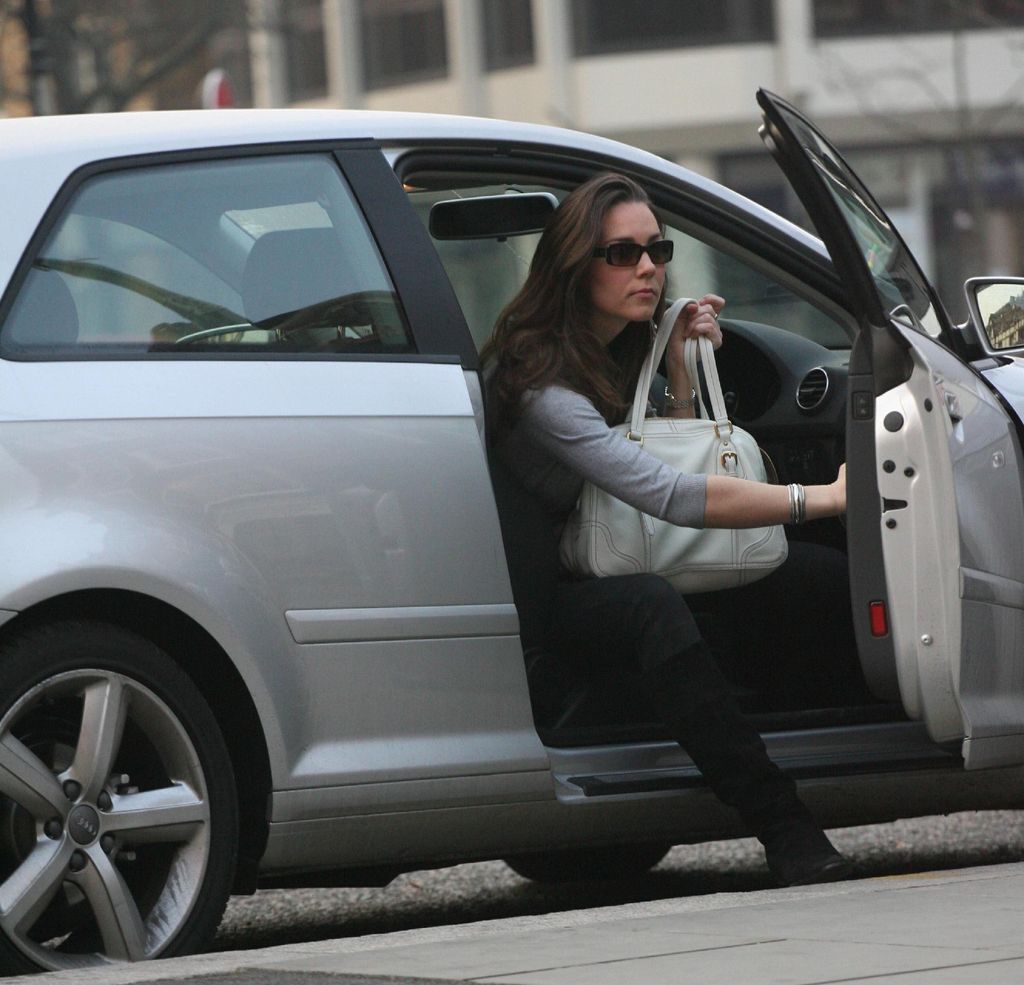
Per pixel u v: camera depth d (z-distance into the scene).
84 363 14.96
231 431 15.30
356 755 15.64
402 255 16.66
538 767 16.45
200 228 15.86
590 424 17.42
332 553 15.59
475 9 114.19
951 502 16.98
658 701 17.05
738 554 17.75
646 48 110.00
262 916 20.31
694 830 17.52
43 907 14.30
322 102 120.88
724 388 20.67
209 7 79.06
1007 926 13.28
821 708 19.27
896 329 17.02
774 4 109.06
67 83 73.50
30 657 14.31
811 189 16.66
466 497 16.25
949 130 108.56
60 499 14.50
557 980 11.87
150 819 14.76
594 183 17.91
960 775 18.67
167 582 14.78
